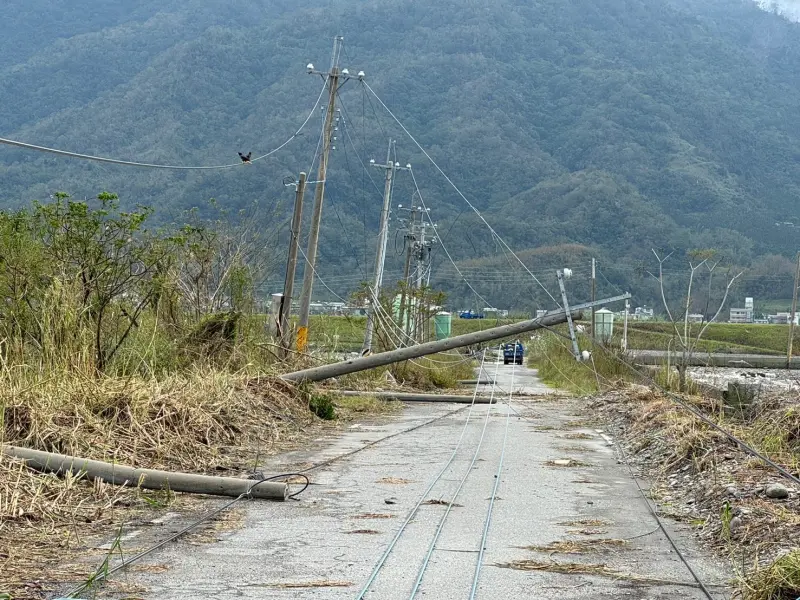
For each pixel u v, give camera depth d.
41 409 12.61
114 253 18.17
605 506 11.41
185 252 23.16
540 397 30.80
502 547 9.17
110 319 18.22
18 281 16.08
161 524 9.87
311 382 22.92
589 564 8.59
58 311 15.59
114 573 7.93
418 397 28.09
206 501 11.09
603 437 18.92
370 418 22.45
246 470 13.55
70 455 11.88
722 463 12.84
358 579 7.89
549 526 10.20
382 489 12.28
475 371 51.31
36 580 7.64
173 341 20.27
